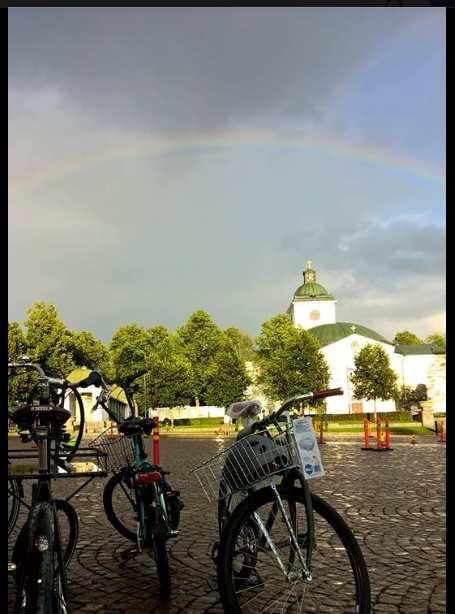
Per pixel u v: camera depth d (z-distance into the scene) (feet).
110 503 18.78
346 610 12.26
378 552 17.94
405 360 247.09
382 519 23.50
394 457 54.90
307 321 287.89
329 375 199.62
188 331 226.58
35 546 9.34
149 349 210.38
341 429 128.88
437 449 65.26
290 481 11.32
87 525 23.11
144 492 15.38
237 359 195.31
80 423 14.37
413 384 245.04
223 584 10.52
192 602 13.52
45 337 161.89
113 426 17.39
